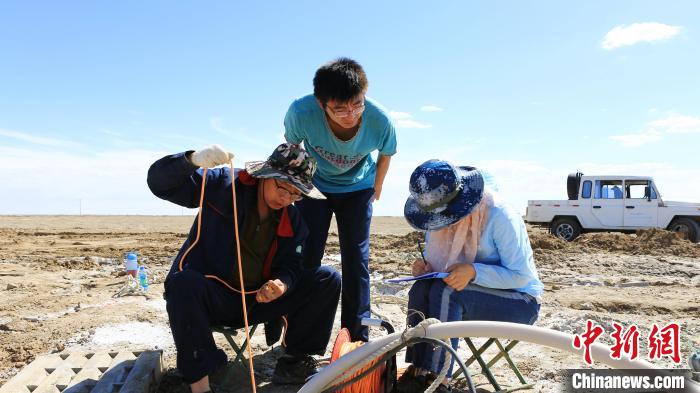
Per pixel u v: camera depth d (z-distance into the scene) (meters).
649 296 7.50
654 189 17.38
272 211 3.67
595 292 7.87
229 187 3.57
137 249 15.09
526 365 4.36
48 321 5.85
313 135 4.25
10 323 5.72
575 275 10.15
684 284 8.74
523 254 3.57
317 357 4.48
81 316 5.95
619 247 14.07
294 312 3.90
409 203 3.86
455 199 3.53
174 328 3.30
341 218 4.45
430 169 3.54
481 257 3.67
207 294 3.38
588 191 18.11
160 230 25.98
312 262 4.43
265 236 3.68
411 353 3.61
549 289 8.14
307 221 4.38
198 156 3.24
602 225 17.83
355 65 3.82
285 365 3.97
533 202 18.86
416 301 3.66
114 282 8.59
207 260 3.59
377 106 4.28
